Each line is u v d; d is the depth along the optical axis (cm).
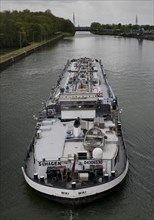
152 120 5459
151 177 3644
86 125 3725
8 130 4962
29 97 6956
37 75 9544
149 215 3044
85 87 5000
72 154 3209
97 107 4075
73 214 3017
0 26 17988
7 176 3628
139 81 8631
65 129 3747
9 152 4209
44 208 3084
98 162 3111
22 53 13812
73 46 19550
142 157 4103
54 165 3125
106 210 3070
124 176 3284
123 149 3712
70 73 6256
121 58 13475
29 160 3503
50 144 3428
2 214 3044
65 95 3991
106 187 3028
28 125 5178
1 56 12694
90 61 7856
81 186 2953
